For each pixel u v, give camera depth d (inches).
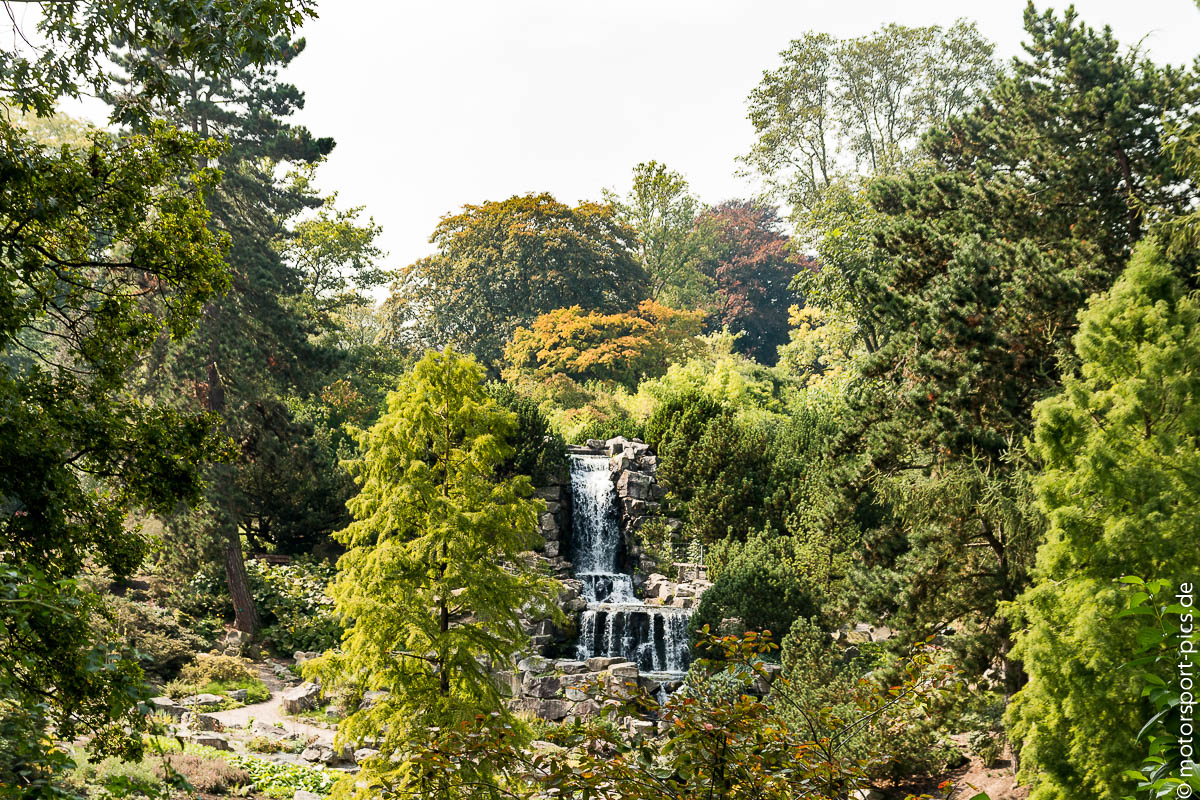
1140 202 879.7
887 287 992.9
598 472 1685.5
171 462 493.4
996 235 1010.1
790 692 802.2
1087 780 535.5
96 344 497.7
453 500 739.4
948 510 783.1
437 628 700.0
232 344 1236.5
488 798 291.1
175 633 1145.4
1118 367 597.9
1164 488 534.3
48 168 448.1
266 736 900.0
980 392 839.1
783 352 2778.1
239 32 383.2
